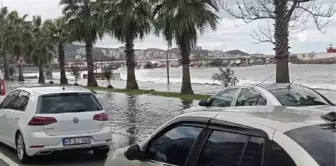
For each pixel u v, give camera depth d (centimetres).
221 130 402
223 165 382
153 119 1698
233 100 1026
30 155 933
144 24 3312
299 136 353
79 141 941
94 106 982
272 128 363
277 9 1742
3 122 1067
